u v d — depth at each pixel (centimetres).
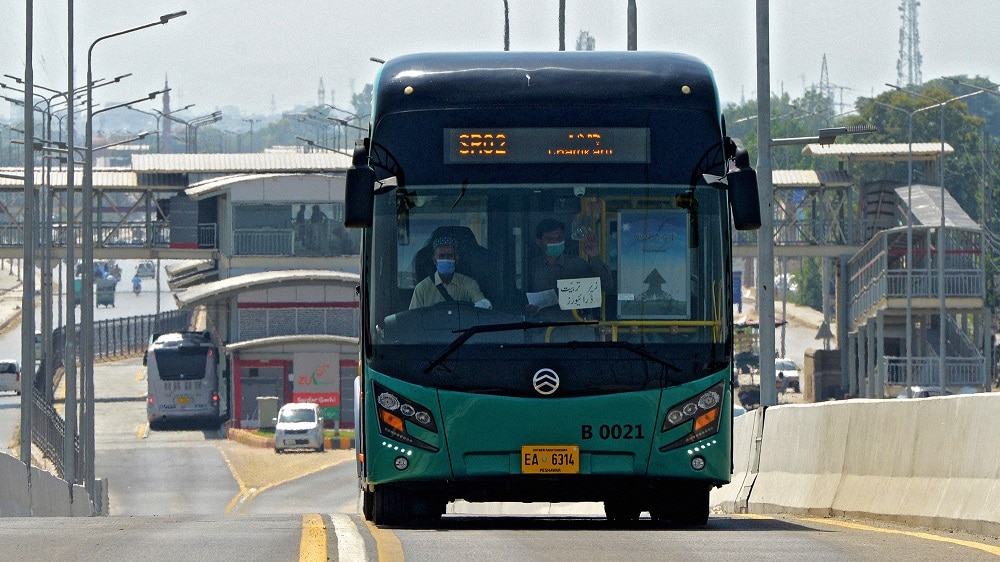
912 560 3014
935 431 4297
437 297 4034
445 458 3994
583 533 3797
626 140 4122
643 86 4172
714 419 4034
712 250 4094
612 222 4078
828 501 5056
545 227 4066
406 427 4009
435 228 4066
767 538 3591
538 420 3988
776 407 5950
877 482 4697
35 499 8269
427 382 4003
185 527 3894
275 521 4219
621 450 4000
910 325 18838
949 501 4109
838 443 5116
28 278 10969
